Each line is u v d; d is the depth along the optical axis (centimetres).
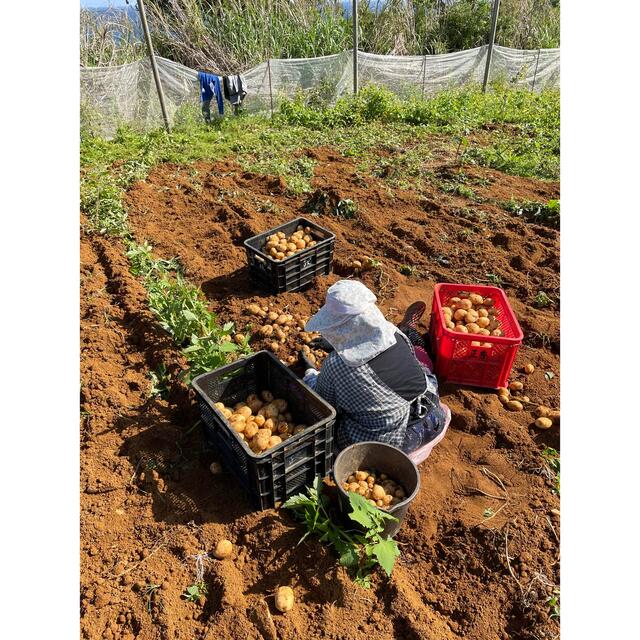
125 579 270
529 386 416
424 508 317
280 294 520
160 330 450
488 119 1141
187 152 907
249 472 291
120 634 250
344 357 292
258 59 1338
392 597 267
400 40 1560
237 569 279
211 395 338
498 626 261
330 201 703
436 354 427
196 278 548
